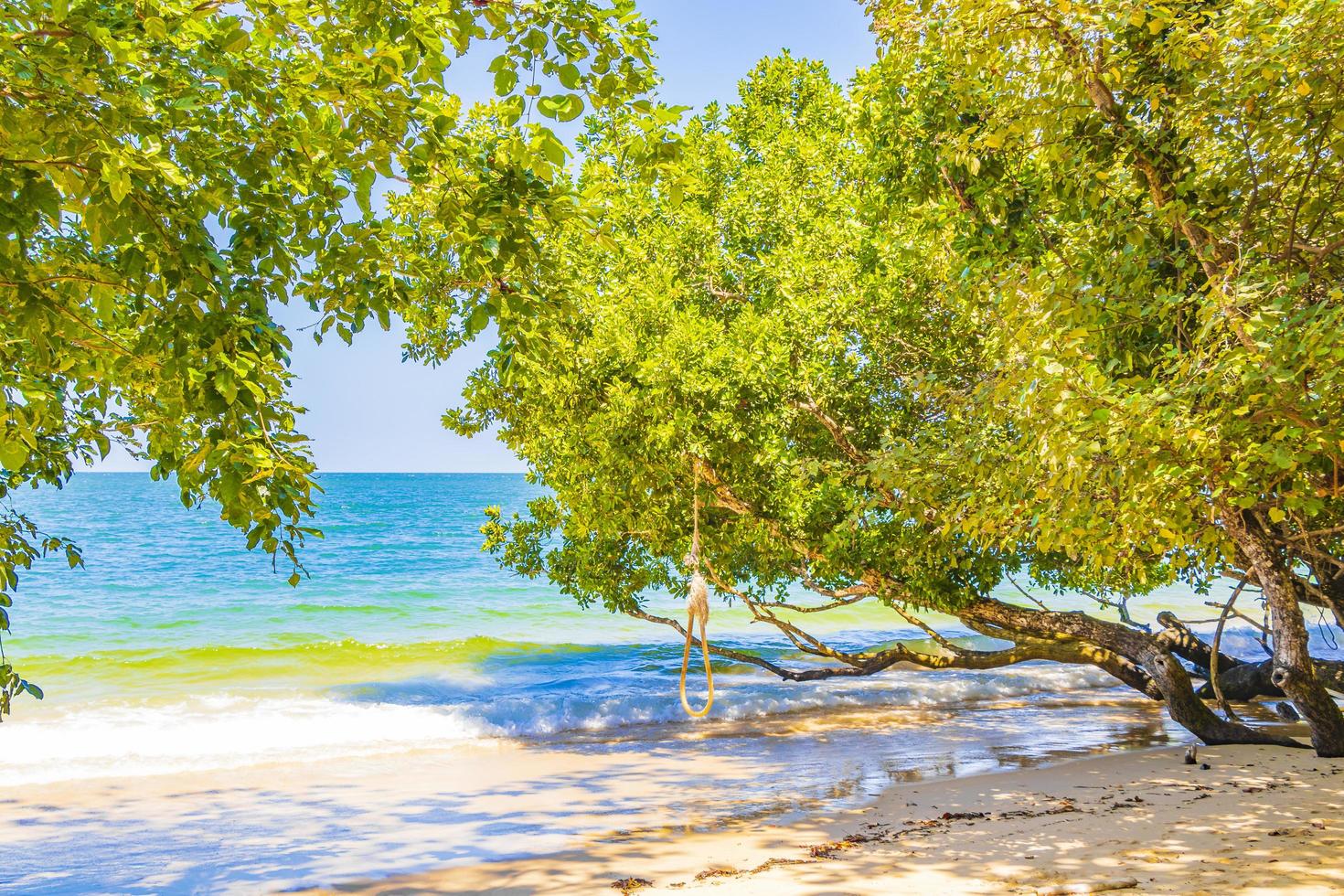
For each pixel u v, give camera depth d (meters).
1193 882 6.06
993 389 7.88
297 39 4.85
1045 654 14.89
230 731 14.70
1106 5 7.42
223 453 4.09
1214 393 6.25
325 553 49.72
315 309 5.68
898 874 6.89
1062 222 9.58
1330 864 6.29
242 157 4.80
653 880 7.43
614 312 13.27
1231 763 10.45
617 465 12.98
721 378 12.57
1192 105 7.74
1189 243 8.75
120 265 4.31
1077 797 9.30
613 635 27.77
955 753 12.90
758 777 11.63
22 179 3.71
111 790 11.43
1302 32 6.56
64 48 4.01
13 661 22.09
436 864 8.27
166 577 39.75
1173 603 33.81
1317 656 21.06
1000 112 8.63
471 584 38.75
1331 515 10.11
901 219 12.12
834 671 16.66
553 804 10.46
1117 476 6.52
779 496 13.03
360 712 15.84
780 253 14.70
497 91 5.23
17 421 3.76
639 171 5.79
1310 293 8.05
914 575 13.12
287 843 9.09
